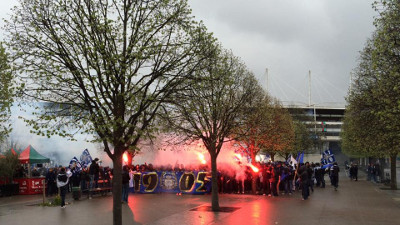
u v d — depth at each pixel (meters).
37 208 16.39
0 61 10.14
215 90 14.89
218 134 15.60
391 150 19.00
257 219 13.17
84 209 15.92
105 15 9.97
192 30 10.79
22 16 9.89
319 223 12.34
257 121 19.83
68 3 9.82
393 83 14.85
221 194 22.89
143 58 9.59
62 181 16.55
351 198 20.84
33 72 9.81
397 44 14.06
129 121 9.59
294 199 20.20
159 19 10.38
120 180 9.65
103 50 9.20
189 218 13.40
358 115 21.53
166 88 10.38
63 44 9.85
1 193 22.30
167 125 13.52
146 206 16.84
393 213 14.71
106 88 9.38
